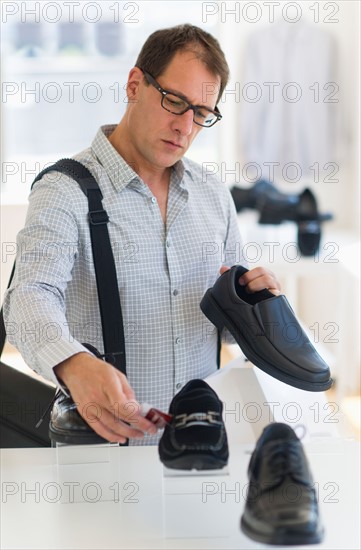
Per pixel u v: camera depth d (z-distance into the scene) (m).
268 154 4.02
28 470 1.21
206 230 1.53
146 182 1.47
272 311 1.41
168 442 1.08
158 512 1.09
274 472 0.98
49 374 1.17
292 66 3.94
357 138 3.91
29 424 1.48
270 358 1.40
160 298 1.47
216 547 1.01
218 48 1.38
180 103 1.36
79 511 1.09
